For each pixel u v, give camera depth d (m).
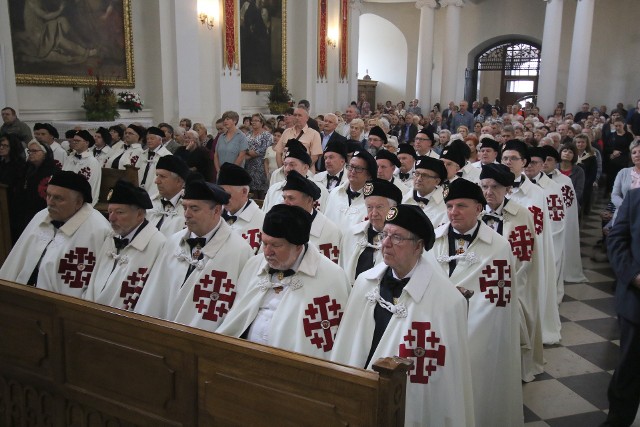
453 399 2.75
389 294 2.91
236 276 3.52
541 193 5.34
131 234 3.89
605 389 4.55
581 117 18.09
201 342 2.60
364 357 2.90
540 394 4.45
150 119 11.84
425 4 21.08
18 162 6.77
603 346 5.36
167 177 4.64
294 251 3.13
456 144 6.32
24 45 9.66
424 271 2.87
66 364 3.09
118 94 11.25
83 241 4.04
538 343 4.73
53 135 8.38
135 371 2.83
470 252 3.73
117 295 3.76
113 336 2.89
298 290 3.15
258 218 4.49
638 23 21.17
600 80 22.11
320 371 2.30
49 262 4.02
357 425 2.24
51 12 10.03
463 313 2.86
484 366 3.61
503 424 3.68
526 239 4.46
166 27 11.73
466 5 24.53
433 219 4.84
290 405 2.39
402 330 2.81
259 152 8.77
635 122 15.36
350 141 7.13
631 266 3.38
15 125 8.62
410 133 13.90
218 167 8.35
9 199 6.77
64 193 4.02
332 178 5.80
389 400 2.15
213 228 3.61
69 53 10.40
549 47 19.22
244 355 2.50
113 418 2.94
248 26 14.63
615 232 3.52
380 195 3.78
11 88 9.23
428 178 4.87
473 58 25.22
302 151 5.46
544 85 19.45
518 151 5.36
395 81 26.25
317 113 17.36
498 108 20.55
